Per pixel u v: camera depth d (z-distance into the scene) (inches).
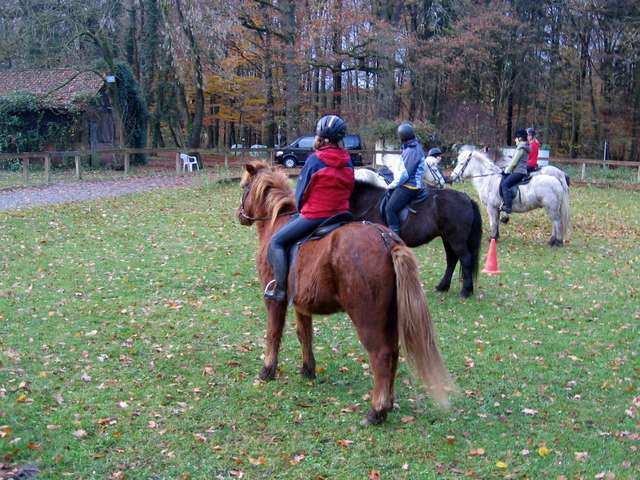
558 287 406.6
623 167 1218.0
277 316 241.0
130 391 235.6
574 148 1593.3
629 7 1378.0
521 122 1680.6
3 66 1396.4
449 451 196.4
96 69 1199.6
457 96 1504.7
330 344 291.4
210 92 1498.5
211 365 263.9
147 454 192.1
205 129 2016.5
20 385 233.3
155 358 269.9
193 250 486.9
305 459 191.0
